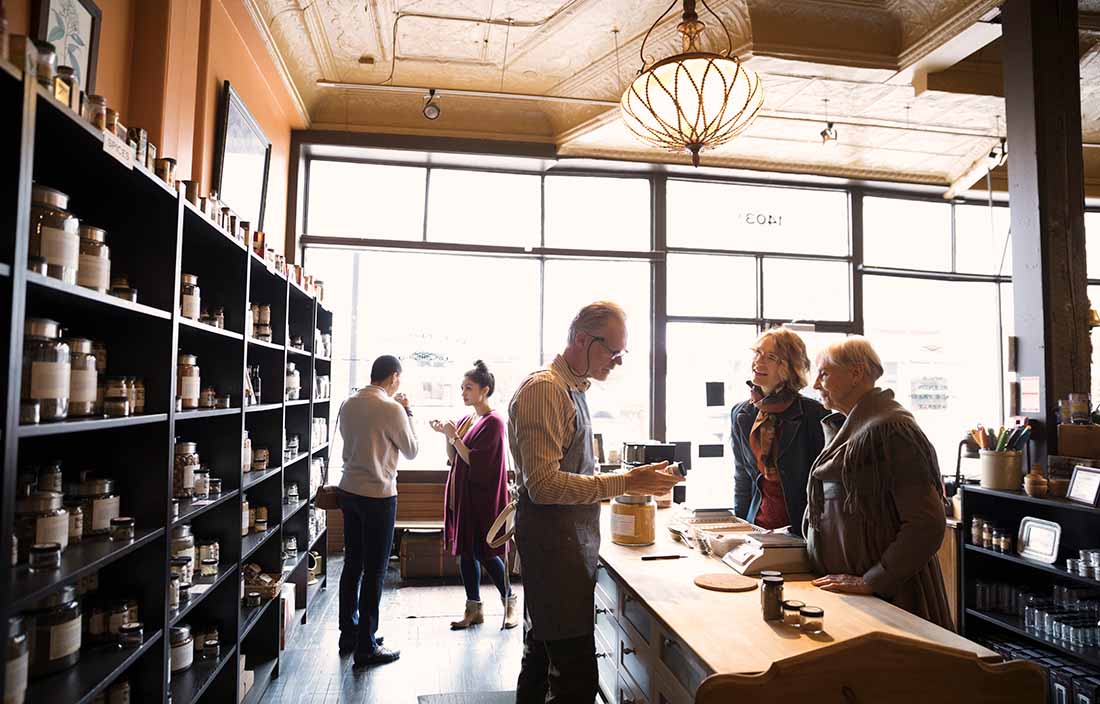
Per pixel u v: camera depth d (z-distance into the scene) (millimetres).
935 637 1516
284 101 5039
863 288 6609
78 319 1819
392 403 3633
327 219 5934
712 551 2193
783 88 4898
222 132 3480
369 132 5715
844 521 1986
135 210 1879
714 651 1418
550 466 1901
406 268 6105
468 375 4070
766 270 6520
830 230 6633
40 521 1449
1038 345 3377
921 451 1886
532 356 6168
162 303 1863
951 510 3809
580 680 1947
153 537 1767
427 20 4594
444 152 5805
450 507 4125
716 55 2719
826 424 2270
